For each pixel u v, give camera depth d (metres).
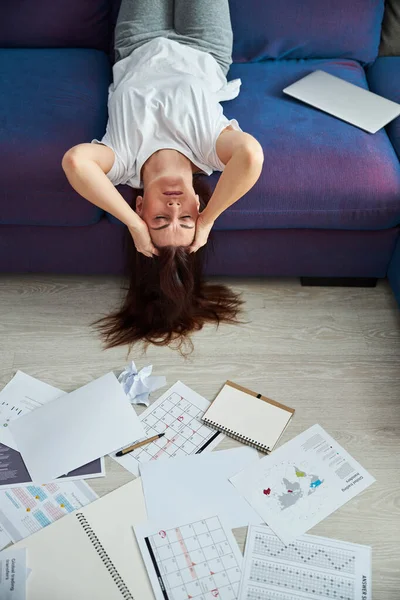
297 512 1.48
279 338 1.88
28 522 1.46
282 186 1.73
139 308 1.88
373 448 1.62
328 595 1.36
